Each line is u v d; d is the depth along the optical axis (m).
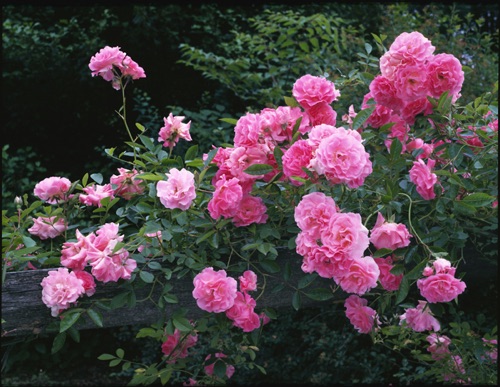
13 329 1.89
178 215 1.98
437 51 4.46
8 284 1.88
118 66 2.20
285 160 1.90
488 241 2.29
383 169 2.17
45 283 1.85
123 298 1.92
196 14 5.93
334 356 3.88
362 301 2.24
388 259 2.09
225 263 2.08
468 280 2.46
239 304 1.96
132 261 1.91
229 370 2.67
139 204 2.12
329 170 1.79
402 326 2.50
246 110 5.13
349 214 1.79
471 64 4.35
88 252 1.86
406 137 2.34
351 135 1.90
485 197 1.99
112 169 5.93
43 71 5.89
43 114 6.00
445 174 2.01
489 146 2.16
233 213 1.93
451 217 2.15
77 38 6.08
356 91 3.80
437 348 2.61
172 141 2.27
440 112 2.11
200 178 1.97
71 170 6.10
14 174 5.64
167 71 5.98
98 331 5.16
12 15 6.15
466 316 3.48
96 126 6.10
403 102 2.14
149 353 4.64
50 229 2.16
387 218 2.04
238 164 1.97
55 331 1.93
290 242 1.98
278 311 4.02
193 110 5.94
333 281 2.11
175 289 2.03
